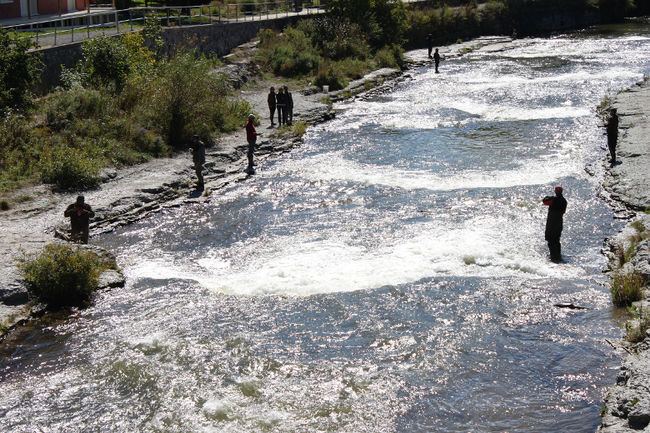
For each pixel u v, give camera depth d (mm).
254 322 18219
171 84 34375
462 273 20453
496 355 16359
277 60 50844
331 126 38969
